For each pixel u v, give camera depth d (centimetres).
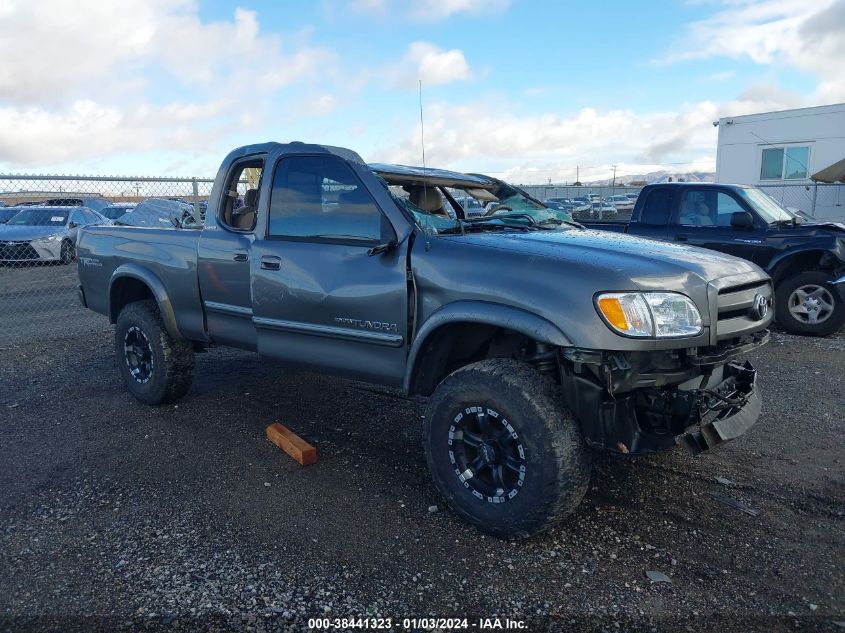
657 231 870
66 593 285
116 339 538
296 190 412
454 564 304
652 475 395
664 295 303
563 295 300
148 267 506
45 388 592
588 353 295
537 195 2327
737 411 334
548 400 306
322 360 402
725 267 347
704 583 288
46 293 1218
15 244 1484
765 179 1975
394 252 361
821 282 777
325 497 371
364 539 326
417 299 350
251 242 432
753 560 305
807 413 501
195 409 525
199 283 471
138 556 313
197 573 298
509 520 314
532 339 334
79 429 484
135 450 443
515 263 321
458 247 341
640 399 316
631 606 273
